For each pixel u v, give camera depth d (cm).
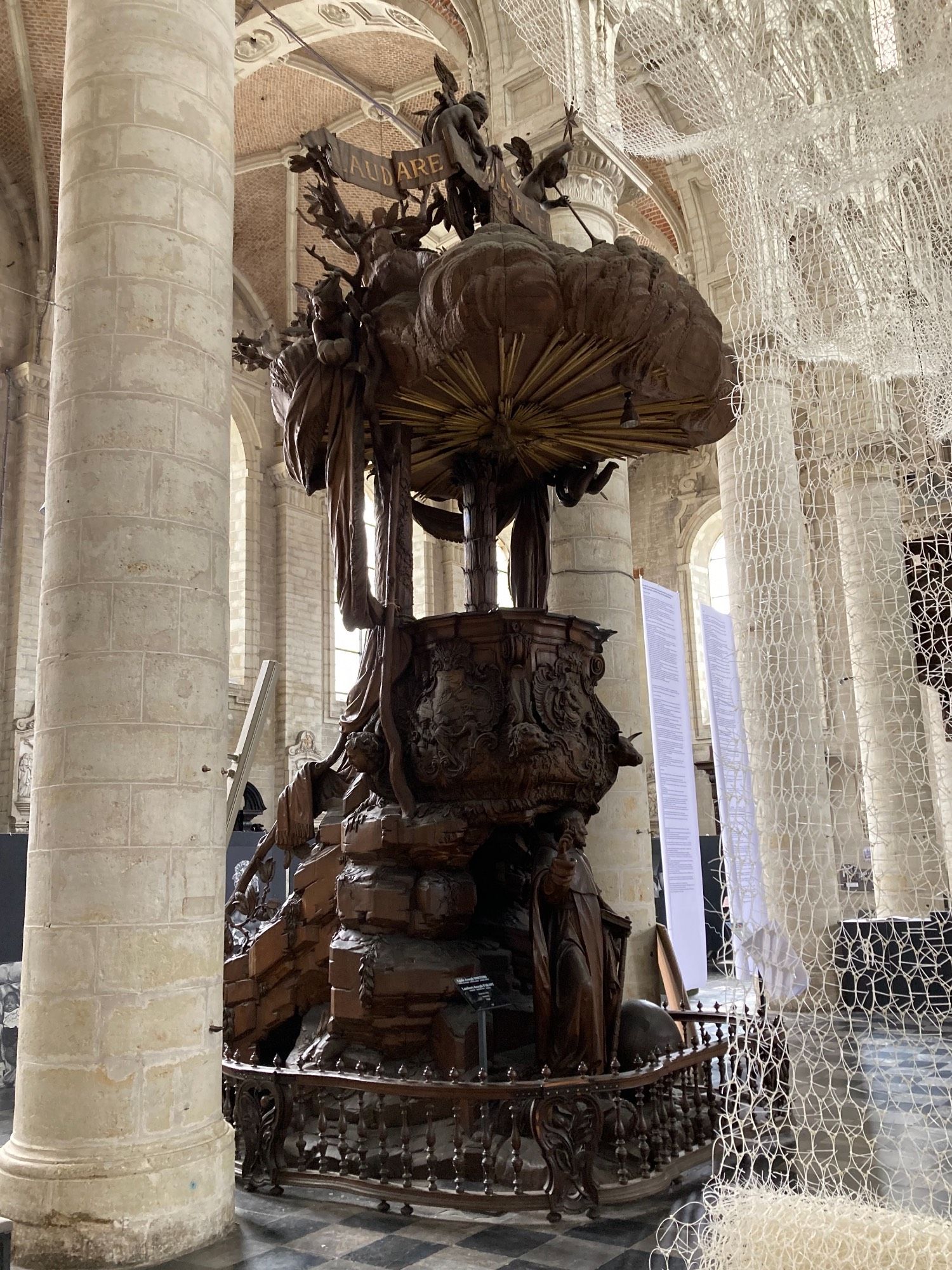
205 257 552
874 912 472
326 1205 516
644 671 2491
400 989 603
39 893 490
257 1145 551
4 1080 915
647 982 915
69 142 552
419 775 636
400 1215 500
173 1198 459
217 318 557
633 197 1064
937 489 534
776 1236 317
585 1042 579
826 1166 406
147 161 537
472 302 546
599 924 620
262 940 696
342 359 640
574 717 641
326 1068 609
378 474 708
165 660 508
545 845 637
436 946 626
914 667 528
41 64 1773
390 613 663
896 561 536
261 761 2147
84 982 473
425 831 621
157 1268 439
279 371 702
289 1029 725
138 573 507
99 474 512
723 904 427
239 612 2175
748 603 601
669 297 561
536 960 590
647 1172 527
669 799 923
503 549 2391
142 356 522
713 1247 336
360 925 638
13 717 1753
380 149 2012
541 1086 504
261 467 2273
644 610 932
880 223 512
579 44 638
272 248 2234
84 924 478
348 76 1809
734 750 483
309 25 1599
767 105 432
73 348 528
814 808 480
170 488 521
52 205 1908
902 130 445
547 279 543
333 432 656
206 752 521
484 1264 434
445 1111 591
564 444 725
